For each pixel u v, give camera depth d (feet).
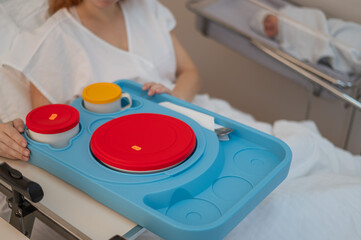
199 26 6.57
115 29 5.08
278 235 3.45
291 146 4.46
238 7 6.38
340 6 5.91
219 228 2.51
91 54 4.76
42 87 4.46
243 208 2.68
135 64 5.02
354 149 6.14
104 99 3.56
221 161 3.21
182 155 2.98
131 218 2.74
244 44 6.13
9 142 3.22
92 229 2.72
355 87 5.08
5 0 4.75
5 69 4.48
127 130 3.23
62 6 4.79
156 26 5.36
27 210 2.93
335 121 6.34
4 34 4.55
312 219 3.58
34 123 3.18
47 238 3.72
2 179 2.83
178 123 3.33
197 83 5.70
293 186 4.04
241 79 7.68
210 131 3.41
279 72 6.06
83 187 2.93
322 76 5.15
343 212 3.67
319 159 4.56
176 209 2.82
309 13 6.00
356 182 4.12
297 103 6.89
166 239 2.60
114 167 2.92
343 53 5.42
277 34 5.87
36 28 4.69
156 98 4.10
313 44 5.58
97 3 4.51
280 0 6.40
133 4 5.27
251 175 3.14
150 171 2.90
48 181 3.12
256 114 7.72
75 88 4.66
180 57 5.82
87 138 3.26
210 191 2.97
